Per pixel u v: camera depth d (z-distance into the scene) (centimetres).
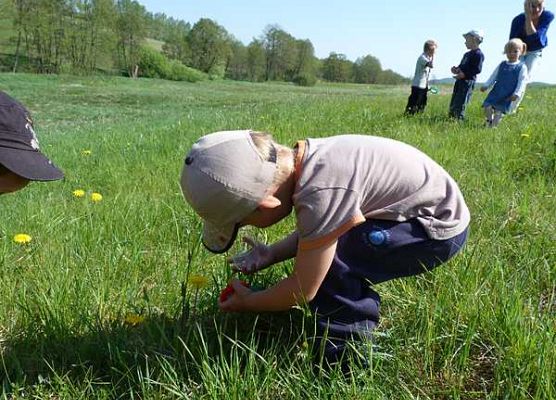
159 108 1841
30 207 395
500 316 222
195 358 215
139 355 215
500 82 744
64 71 5628
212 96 2478
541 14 883
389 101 1334
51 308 238
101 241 330
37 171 191
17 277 289
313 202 198
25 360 220
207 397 193
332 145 212
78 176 536
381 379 202
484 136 616
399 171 215
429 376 208
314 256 201
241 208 198
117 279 281
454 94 836
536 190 408
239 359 210
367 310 214
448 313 232
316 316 216
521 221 340
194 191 197
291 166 205
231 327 237
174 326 231
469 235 321
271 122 815
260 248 261
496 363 204
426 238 214
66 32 5600
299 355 213
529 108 933
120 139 784
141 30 5994
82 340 226
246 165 195
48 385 208
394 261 217
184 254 311
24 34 5662
